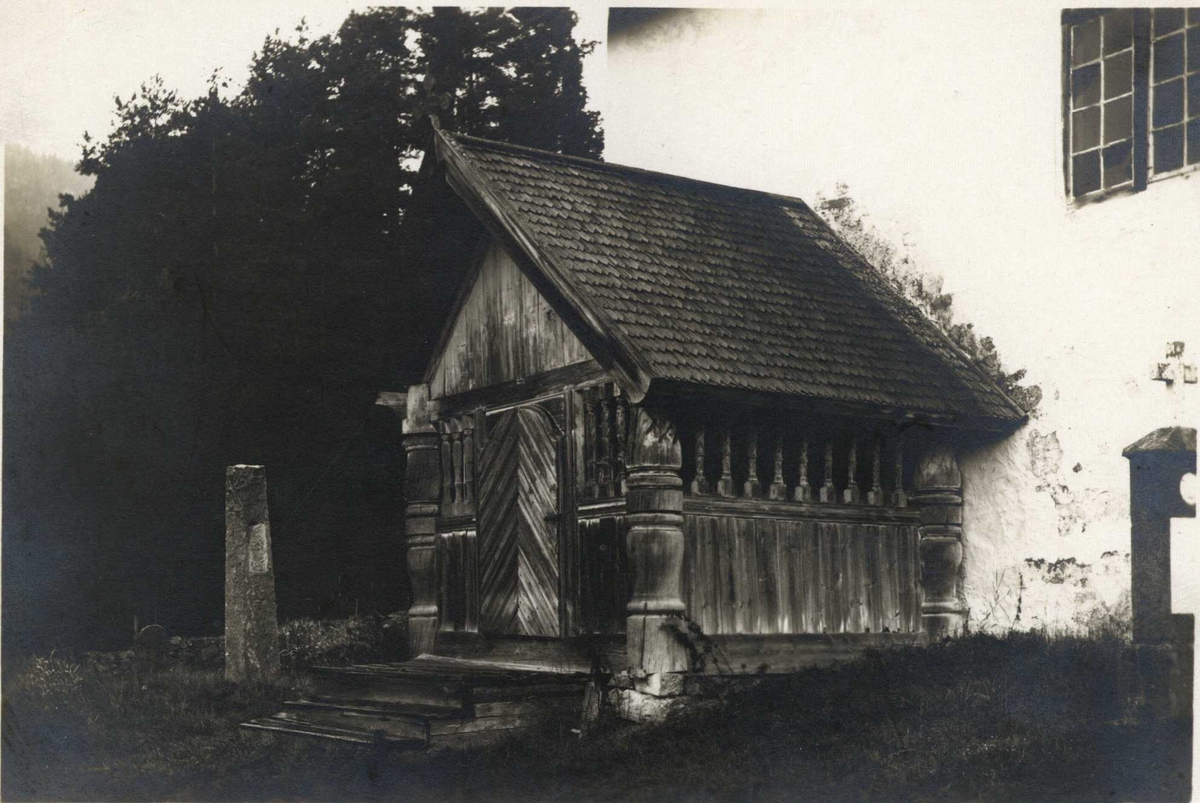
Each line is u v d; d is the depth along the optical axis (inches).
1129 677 390.0
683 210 490.0
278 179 689.6
